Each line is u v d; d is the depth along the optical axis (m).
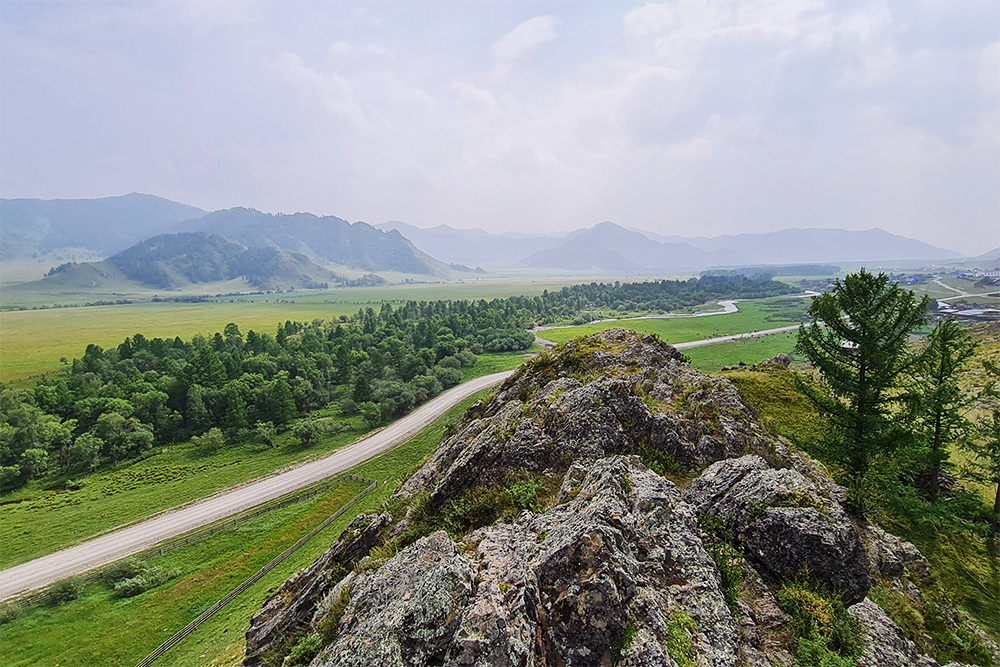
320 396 125.19
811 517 16.23
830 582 15.38
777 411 41.53
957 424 35.25
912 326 27.72
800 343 31.92
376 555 20.64
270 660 20.19
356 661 12.59
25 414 94.31
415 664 12.20
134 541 64.19
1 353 180.88
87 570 58.06
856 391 29.38
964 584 25.77
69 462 90.56
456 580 13.77
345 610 15.61
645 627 12.47
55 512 73.62
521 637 11.73
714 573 14.78
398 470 84.31
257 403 111.44
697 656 12.08
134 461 94.81
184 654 42.31
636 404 25.88
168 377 117.19
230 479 84.19
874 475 30.47
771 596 15.15
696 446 24.42
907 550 21.84
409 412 116.06
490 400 41.38
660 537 15.46
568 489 20.22
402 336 190.50
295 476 83.56
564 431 24.83
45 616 49.75
